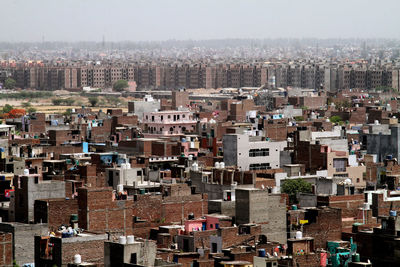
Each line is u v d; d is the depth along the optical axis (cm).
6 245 18862
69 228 19225
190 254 18200
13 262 18900
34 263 18100
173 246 19812
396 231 17475
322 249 18875
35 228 19600
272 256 17588
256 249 18212
